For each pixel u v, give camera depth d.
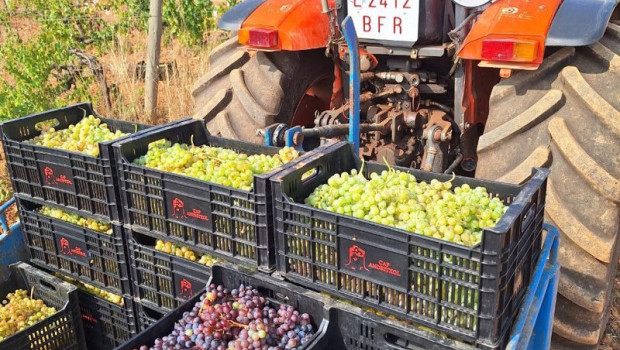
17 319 3.44
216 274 2.85
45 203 3.45
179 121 3.50
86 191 3.25
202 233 2.90
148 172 2.97
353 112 3.48
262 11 4.12
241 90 4.20
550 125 3.12
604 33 3.38
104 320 3.51
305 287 2.65
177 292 3.10
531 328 2.42
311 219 2.51
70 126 3.76
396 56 3.99
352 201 2.60
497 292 2.15
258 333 2.54
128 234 3.17
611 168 3.02
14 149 3.50
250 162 3.08
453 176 2.83
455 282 2.23
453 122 3.94
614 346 3.80
